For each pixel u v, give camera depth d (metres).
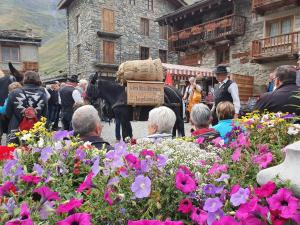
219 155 2.06
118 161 1.50
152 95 6.49
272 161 1.75
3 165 1.90
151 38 27.38
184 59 23.08
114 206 1.35
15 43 26.31
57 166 1.82
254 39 17.67
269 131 2.34
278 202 1.10
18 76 6.11
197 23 22.11
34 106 4.10
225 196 1.40
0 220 1.17
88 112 2.81
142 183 1.32
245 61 18.17
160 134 2.86
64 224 1.10
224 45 19.72
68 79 8.34
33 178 1.48
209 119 3.34
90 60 24.53
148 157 1.53
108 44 25.25
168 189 1.39
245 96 17.11
